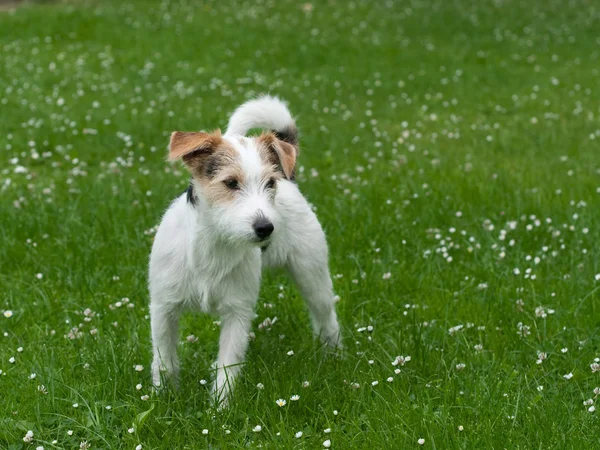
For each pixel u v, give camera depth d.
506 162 11.87
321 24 23.38
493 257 8.19
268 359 6.42
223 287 5.65
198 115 13.90
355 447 5.16
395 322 7.01
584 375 6.04
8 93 15.40
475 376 6.08
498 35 22.14
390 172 11.12
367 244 8.64
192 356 6.59
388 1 27.17
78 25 21.84
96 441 5.34
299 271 6.43
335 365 6.30
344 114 14.81
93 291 7.52
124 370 6.04
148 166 11.53
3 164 11.63
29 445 5.29
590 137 13.09
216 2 26.41
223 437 5.34
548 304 7.20
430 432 5.22
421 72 18.27
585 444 5.09
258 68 18.34
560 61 19.52
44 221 8.98
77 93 15.66
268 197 5.45
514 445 5.17
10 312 6.78
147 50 19.52
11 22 21.94
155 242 5.83
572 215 9.19
